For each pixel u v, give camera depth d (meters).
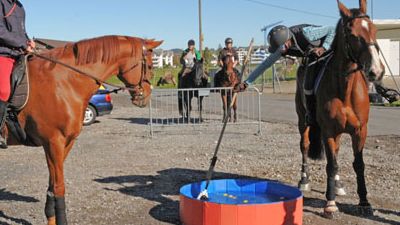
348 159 9.33
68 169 9.02
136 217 6.12
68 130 5.11
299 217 5.49
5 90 4.90
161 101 24.47
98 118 18.16
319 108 6.00
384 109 18.03
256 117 17.03
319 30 6.36
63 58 5.20
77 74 5.17
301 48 6.49
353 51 5.26
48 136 5.09
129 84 5.45
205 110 19.89
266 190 6.48
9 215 6.29
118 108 22.59
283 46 6.27
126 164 9.42
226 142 11.89
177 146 11.46
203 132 13.76
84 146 11.73
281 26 6.58
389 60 36.69
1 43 4.97
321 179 7.83
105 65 5.29
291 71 41.06
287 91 30.31
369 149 10.30
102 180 8.11
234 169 8.75
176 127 14.90
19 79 4.98
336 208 5.93
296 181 7.82
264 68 6.23
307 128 7.20
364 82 5.77
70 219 6.08
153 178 8.20
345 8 5.44
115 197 7.05
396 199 6.67
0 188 7.67
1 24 4.88
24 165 9.58
